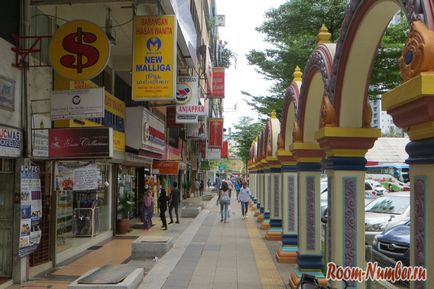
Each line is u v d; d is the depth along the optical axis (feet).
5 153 26.68
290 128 38.11
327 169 22.59
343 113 20.89
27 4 29.09
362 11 17.13
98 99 29.81
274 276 31.83
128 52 48.78
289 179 37.70
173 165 70.85
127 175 62.18
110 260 37.78
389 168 123.24
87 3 30.48
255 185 90.48
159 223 65.51
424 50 11.07
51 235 34.01
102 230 49.49
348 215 21.21
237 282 29.94
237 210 93.09
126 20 39.17
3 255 28.78
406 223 37.01
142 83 34.68
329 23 62.34
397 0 14.29
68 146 29.07
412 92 11.44
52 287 28.22
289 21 63.93
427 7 11.59
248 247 44.24
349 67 19.83
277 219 49.60
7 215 28.73
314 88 27.63
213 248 43.45
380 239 33.55
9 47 27.58
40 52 31.24
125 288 24.88
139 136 51.19
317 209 29.25
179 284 29.09
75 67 28.73
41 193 32.24
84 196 45.75
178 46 48.16
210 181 285.43
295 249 36.83
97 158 29.04
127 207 55.11
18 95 28.48
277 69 68.74
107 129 28.81
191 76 61.67
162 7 35.68
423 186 12.82
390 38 55.21
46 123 31.30
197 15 96.27
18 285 28.40
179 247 43.24
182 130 105.40
